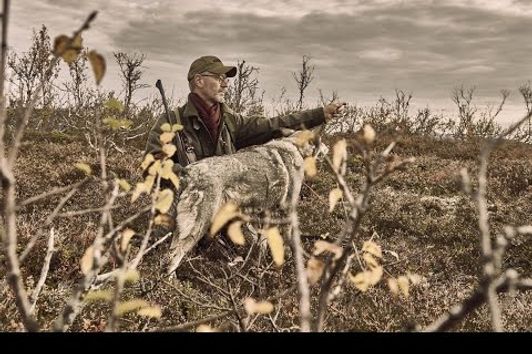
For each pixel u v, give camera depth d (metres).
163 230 5.14
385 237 7.32
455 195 10.92
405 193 10.87
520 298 4.64
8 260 1.22
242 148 6.00
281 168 5.32
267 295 4.05
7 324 3.28
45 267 2.24
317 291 4.30
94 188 8.00
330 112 5.81
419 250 6.40
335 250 1.55
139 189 2.08
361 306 4.00
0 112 1.12
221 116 5.77
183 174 5.02
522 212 9.02
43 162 12.50
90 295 1.62
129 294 3.79
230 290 2.85
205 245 5.48
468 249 6.68
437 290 4.88
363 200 1.50
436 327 1.21
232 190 5.12
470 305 1.15
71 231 5.73
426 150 18.78
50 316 3.64
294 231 1.32
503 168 13.54
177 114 5.61
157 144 5.48
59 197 7.69
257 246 4.73
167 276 4.11
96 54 1.21
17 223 6.03
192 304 3.92
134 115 21.12
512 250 6.50
